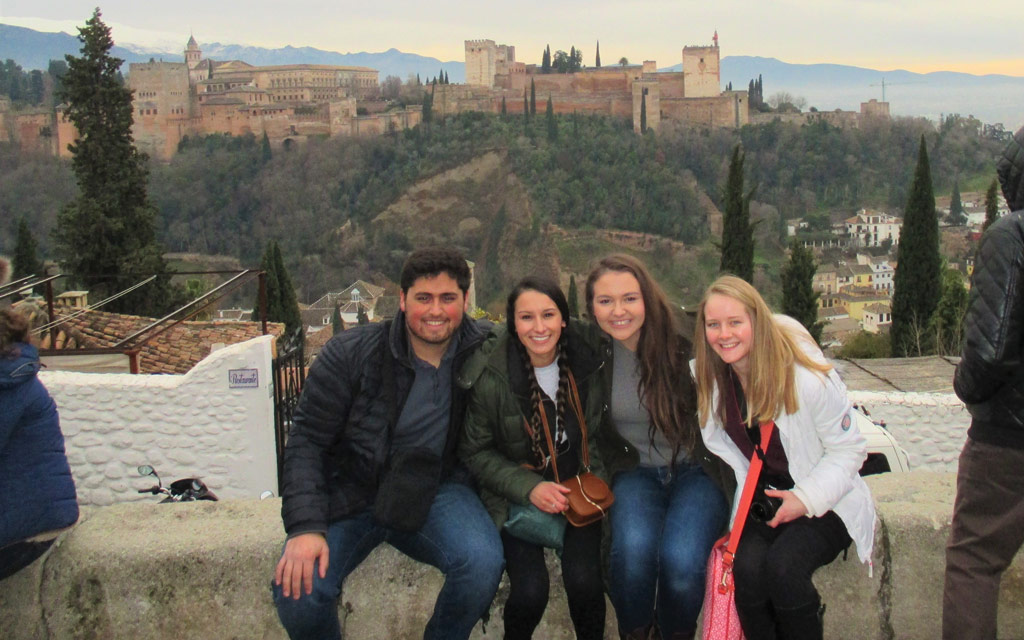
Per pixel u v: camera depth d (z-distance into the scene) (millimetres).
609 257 3031
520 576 2910
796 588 2699
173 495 6934
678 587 2807
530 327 2906
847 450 2846
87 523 3205
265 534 3080
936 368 12711
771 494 2795
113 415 10320
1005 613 3117
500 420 2998
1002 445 2588
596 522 2988
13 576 2980
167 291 29891
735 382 2934
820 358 2893
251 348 10352
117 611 3008
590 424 3088
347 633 3086
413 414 2941
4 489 2830
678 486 3104
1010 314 2467
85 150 29375
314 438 2945
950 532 3016
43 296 15234
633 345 3064
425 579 3070
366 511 2979
